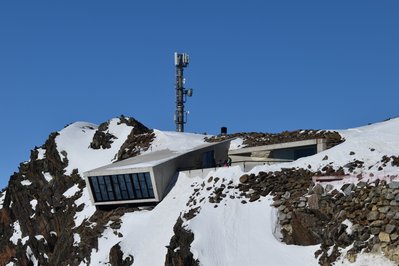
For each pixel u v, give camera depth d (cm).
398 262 5231
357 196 5925
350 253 5503
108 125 10938
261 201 6669
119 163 8750
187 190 7688
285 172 6944
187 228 6525
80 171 10112
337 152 6931
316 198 6172
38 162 10756
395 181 5769
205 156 8831
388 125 7650
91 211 8700
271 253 6056
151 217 7644
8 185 11106
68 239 8406
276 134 9044
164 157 8556
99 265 7312
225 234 6381
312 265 5738
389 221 5472
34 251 9544
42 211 9944
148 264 6856
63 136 10944
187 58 12656
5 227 10731
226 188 7056
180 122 12569
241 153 8812
